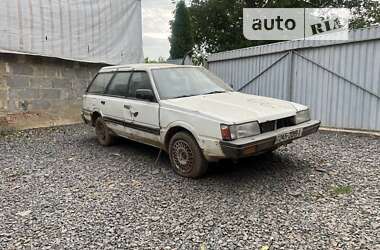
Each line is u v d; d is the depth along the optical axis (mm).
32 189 4465
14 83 8672
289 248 2816
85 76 10492
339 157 5453
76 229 3291
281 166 5031
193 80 5508
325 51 8141
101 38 10625
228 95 5160
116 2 11094
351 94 7715
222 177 4637
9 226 3396
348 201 3703
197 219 3410
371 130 7410
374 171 4691
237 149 3803
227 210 3594
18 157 6156
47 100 9492
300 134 4477
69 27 9594
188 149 4543
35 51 8812
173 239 3037
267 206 3656
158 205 3793
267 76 9719
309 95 8633
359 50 7461
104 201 3967
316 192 3996
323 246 2822
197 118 4258
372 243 2836
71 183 4652
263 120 4145
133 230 3229
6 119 8586
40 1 8820
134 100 5465
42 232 3250
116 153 6199
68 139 7750
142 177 4789
